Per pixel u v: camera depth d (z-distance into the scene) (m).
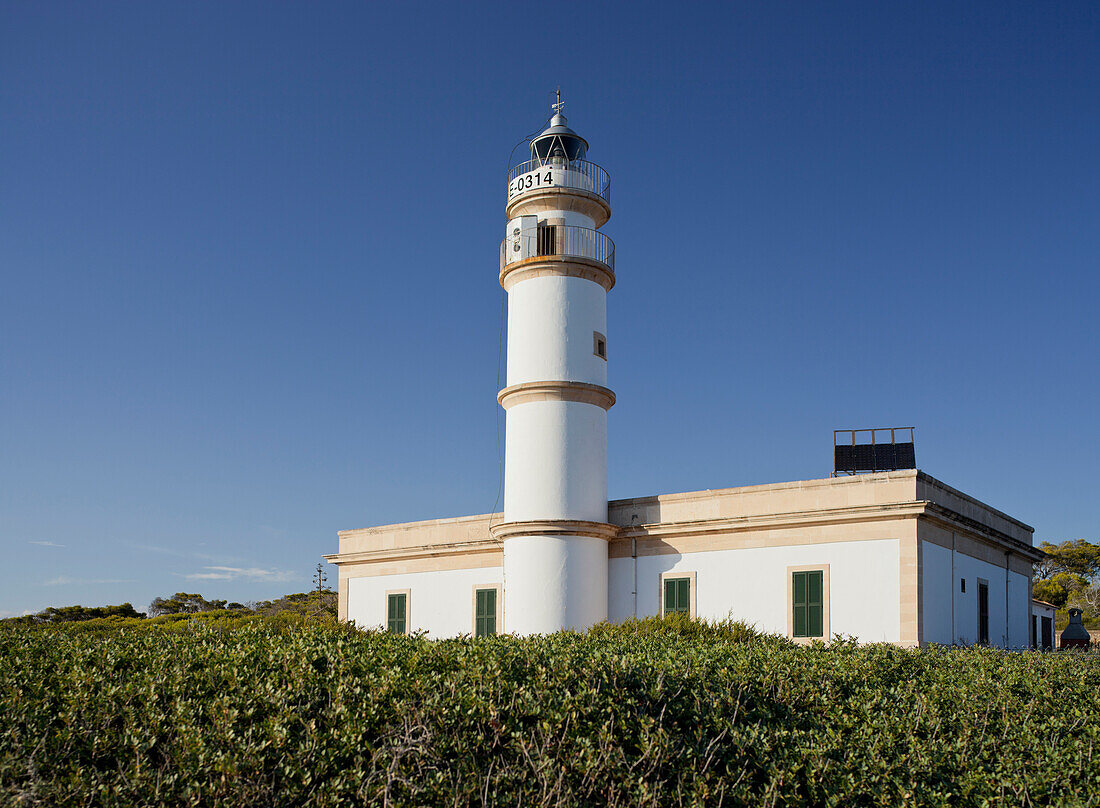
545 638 14.21
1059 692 13.38
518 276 28.45
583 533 26.62
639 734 9.69
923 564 22.83
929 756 10.69
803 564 24.22
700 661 12.05
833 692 11.77
